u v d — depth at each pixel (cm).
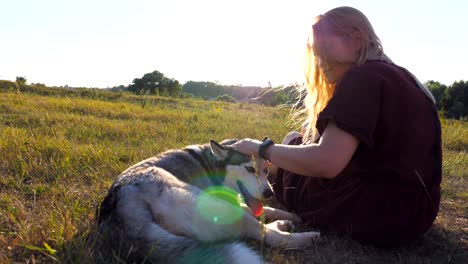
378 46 144
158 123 417
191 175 186
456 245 156
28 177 207
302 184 167
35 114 409
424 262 142
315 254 144
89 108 489
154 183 142
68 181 203
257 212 173
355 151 139
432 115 139
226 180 199
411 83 138
